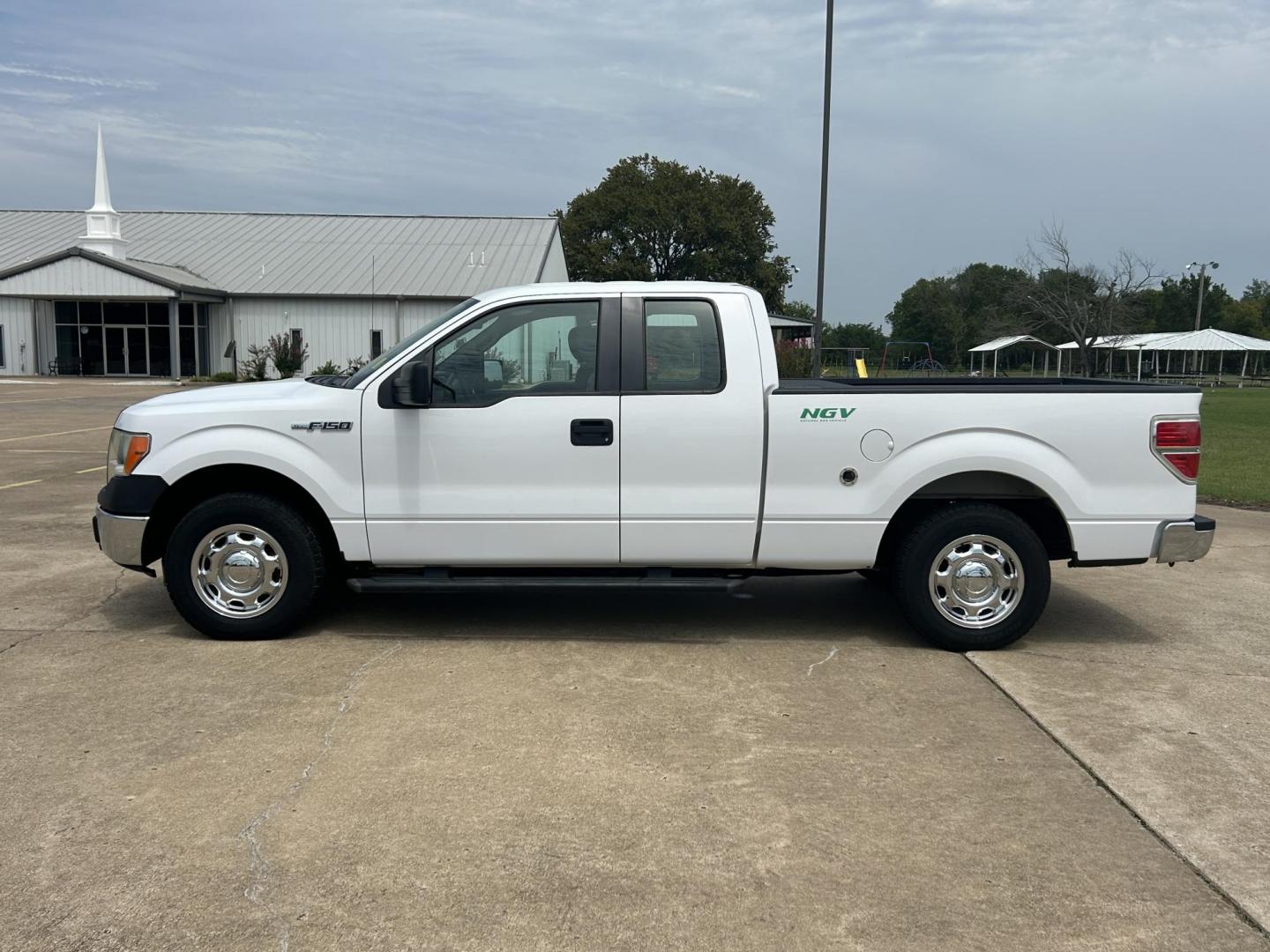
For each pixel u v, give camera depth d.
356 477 5.47
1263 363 74.06
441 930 2.97
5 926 2.94
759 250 65.38
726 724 4.55
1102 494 5.52
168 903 3.08
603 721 4.55
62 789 3.80
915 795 3.87
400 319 40.12
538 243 43.59
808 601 6.83
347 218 47.25
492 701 4.79
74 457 14.08
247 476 5.70
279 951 2.86
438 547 5.52
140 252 43.94
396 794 3.81
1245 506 11.46
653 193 62.88
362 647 5.59
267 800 3.74
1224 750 4.32
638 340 5.50
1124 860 3.41
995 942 2.95
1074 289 40.34
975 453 5.45
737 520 5.50
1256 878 3.31
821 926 3.02
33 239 45.88
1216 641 5.99
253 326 40.88
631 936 2.96
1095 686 5.13
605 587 5.56
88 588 6.77
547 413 5.43
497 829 3.56
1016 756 4.24
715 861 3.38
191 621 5.58
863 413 5.45
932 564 5.58
